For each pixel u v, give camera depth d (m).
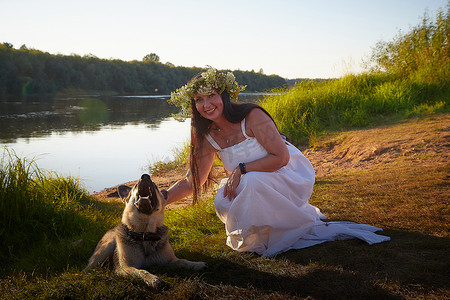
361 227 3.61
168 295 2.63
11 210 4.75
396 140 8.48
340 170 7.59
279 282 2.77
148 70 76.88
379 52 15.51
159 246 3.25
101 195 8.03
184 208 5.71
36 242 4.64
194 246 3.81
